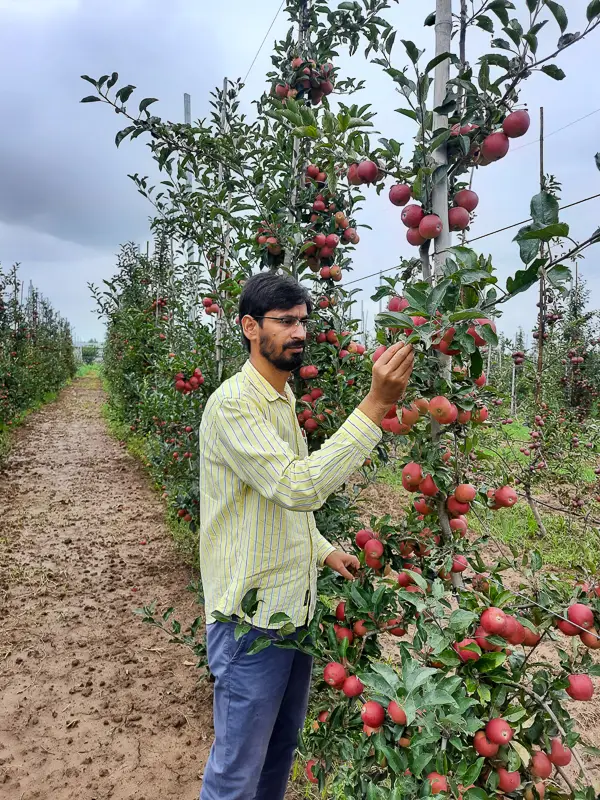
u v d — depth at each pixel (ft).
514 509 19.94
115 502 23.88
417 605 4.75
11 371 40.96
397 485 23.62
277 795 6.60
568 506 20.07
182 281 16.79
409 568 6.19
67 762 8.99
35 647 12.39
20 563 17.08
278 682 5.62
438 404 5.21
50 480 27.50
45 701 10.52
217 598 5.67
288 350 5.54
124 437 37.50
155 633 13.07
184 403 13.79
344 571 6.32
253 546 5.44
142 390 28.02
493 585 5.14
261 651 5.54
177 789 8.45
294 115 6.82
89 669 11.55
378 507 20.58
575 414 26.53
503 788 4.71
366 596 5.70
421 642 4.97
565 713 5.09
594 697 10.76
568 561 15.44
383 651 11.41
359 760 5.07
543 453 20.38
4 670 11.53
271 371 5.72
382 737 4.58
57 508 22.88
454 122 5.52
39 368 55.21
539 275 4.53
